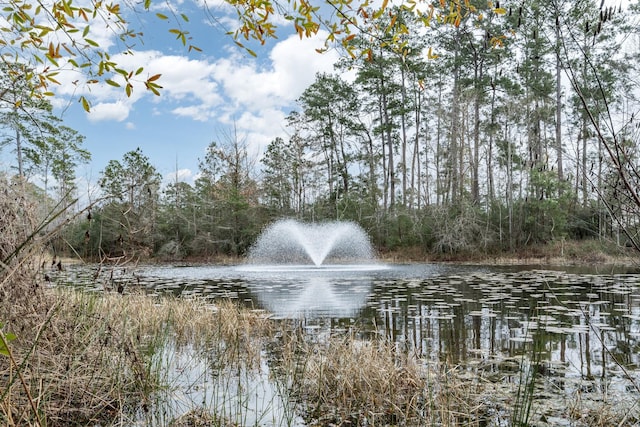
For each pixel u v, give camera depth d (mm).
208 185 32719
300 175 32625
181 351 5223
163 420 3287
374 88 31453
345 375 3959
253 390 3975
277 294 10469
